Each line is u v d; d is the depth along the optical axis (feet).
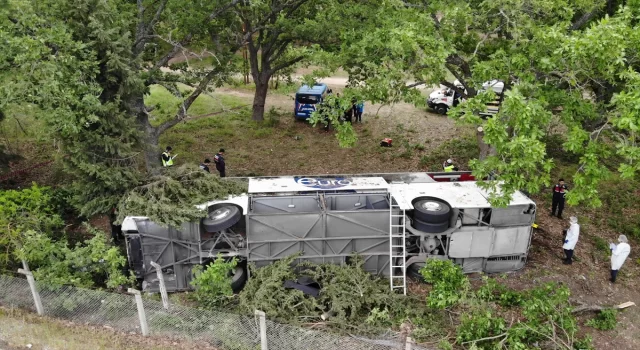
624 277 42.39
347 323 32.71
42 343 30.83
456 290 35.35
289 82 68.90
